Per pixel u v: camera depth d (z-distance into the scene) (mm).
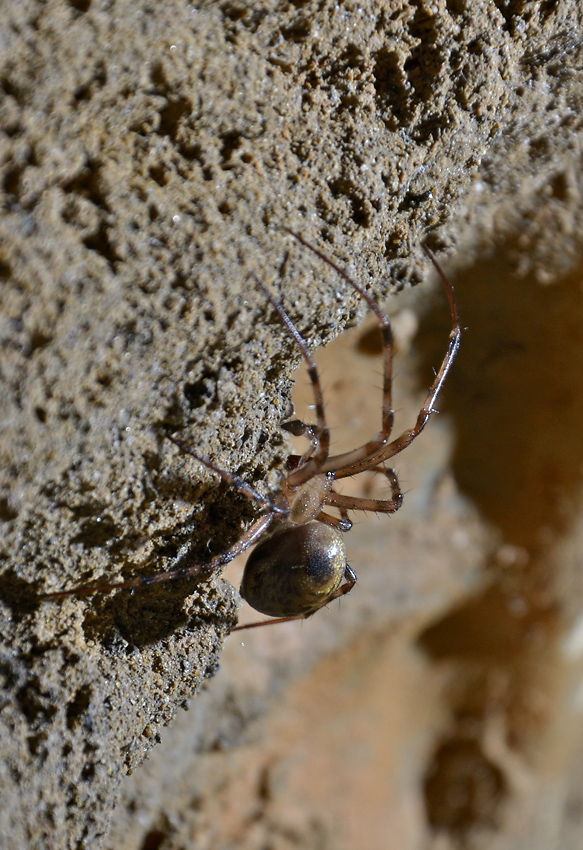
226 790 227
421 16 190
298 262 187
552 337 223
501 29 194
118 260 182
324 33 187
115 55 181
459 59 192
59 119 180
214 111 184
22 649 187
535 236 214
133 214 182
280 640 231
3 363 180
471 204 208
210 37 184
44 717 187
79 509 185
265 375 192
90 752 189
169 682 194
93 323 182
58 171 180
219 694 224
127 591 191
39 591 186
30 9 180
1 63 179
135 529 188
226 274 185
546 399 228
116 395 184
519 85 199
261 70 185
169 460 188
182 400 187
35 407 182
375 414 226
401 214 196
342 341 219
